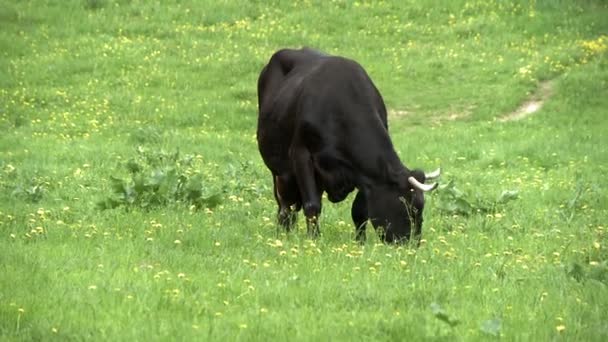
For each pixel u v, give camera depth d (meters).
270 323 24.69
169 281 28.52
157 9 99.19
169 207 41.12
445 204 44.31
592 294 28.50
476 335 24.23
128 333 23.66
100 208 41.25
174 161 58.38
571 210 45.06
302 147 37.31
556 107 77.88
